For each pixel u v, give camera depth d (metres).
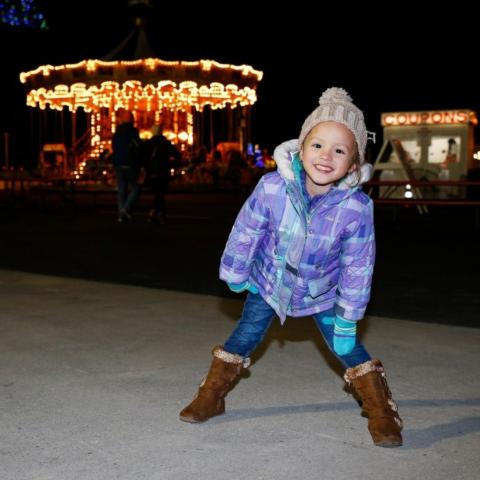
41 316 5.86
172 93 32.28
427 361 4.58
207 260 9.74
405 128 25.42
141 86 30.69
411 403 3.78
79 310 6.12
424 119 25.09
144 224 15.80
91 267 9.03
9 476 2.85
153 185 16.05
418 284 7.87
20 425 3.42
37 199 26.48
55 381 4.12
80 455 3.06
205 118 54.03
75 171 32.62
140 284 7.74
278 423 3.47
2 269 8.70
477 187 24.38
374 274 8.64
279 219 3.24
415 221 17.64
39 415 3.56
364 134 3.14
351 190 3.17
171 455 3.07
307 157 3.12
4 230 14.38
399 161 20.91
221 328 5.46
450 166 24.41
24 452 3.10
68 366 4.43
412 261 9.86
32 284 7.50
